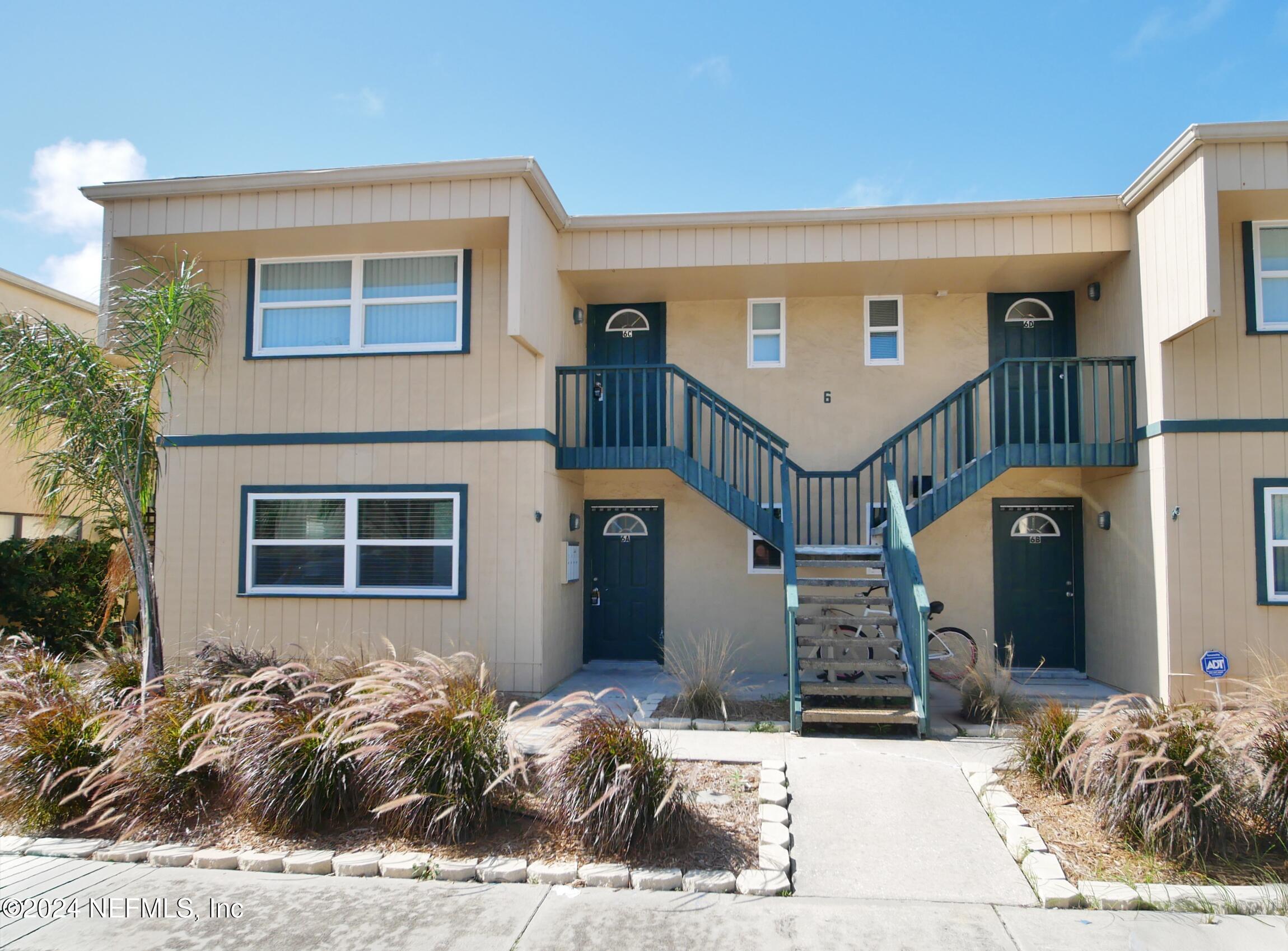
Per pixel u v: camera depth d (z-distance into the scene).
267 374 9.27
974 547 9.96
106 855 4.76
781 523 8.70
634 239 9.30
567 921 3.95
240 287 9.43
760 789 5.34
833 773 5.76
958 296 10.24
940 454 10.07
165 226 8.70
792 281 9.78
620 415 10.52
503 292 9.02
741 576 10.16
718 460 10.28
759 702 7.96
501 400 8.85
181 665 7.60
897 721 6.68
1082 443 8.59
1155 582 8.12
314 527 9.09
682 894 4.20
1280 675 6.53
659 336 10.57
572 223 9.27
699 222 9.16
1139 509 8.45
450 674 5.57
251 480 9.20
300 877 4.48
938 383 10.16
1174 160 7.66
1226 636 7.82
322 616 8.94
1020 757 5.68
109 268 8.77
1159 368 8.10
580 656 10.12
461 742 4.88
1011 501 9.96
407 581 8.88
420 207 8.34
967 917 3.96
